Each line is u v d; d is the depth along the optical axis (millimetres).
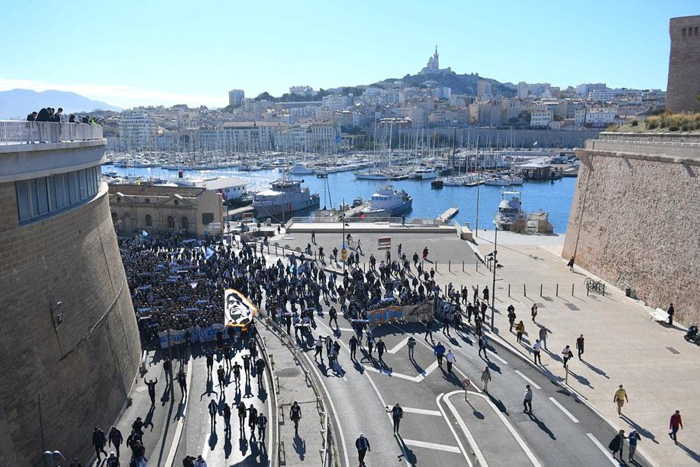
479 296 50750
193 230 78750
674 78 63844
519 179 174250
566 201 149250
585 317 45188
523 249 71812
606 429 28469
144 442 27031
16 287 22641
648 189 50281
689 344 39250
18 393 22078
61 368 24719
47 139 26125
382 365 36438
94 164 32062
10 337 22062
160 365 36312
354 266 61656
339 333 42125
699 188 42875
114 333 30828
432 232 80562
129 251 64000
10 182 22500
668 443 27078
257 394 32094
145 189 83062
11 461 21359
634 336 40875
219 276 54000
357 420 29531
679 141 47688
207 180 130250
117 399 29688
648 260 49156
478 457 26094
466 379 32531
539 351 36594
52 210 26469
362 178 188375
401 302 45625
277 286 50719
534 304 45250
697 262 42250
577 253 63438
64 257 26297
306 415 29609
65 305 25641
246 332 40188
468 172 193375
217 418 29375
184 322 39500
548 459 25906
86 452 25859
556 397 31828
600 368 35438
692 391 32250
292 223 86312
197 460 23156
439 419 29578
